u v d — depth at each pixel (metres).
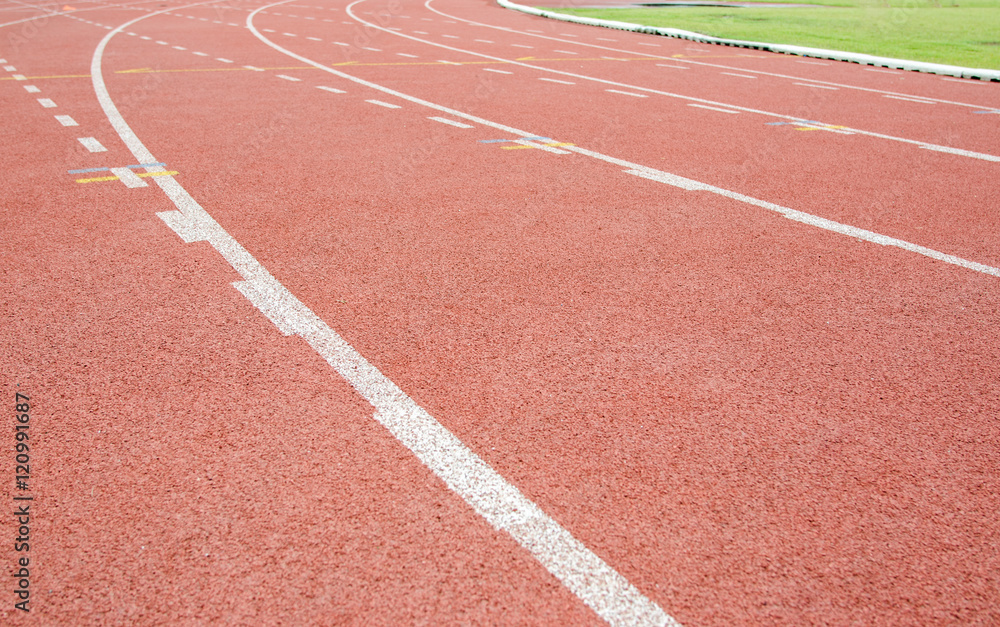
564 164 7.54
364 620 2.33
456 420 3.30
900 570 2.56
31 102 10.40
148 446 3.11
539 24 23.42
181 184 6.66
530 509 2.79
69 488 2.87
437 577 2.49
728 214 6.10
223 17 24.08
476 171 7.22
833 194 6.71
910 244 5.52
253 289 4.55
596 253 5.21
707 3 31.53
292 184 6.71
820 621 2.36
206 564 2.54
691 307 4.42
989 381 3.71
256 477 2.94
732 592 2.46
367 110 10.12
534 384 3.58
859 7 30.34
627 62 15.49
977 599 2.46
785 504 2.85
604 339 4.02
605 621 2.34
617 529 2.71
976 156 8.19
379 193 6.48
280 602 2.39
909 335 4.15
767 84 12.96
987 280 4.90
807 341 4.05
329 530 2.69
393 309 4.31
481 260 5.04
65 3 29.81
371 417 3.31
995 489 2.96
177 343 3.91
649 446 3.15
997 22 23.97
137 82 12.09
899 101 11.58
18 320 4.13
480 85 12.31
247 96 11.00
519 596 2.43
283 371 3.66
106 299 4.39
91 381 3.56
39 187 6.54
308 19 23.88
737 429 3.28
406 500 2.83
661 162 7.69
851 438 3.24
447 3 31.38
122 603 2.39
